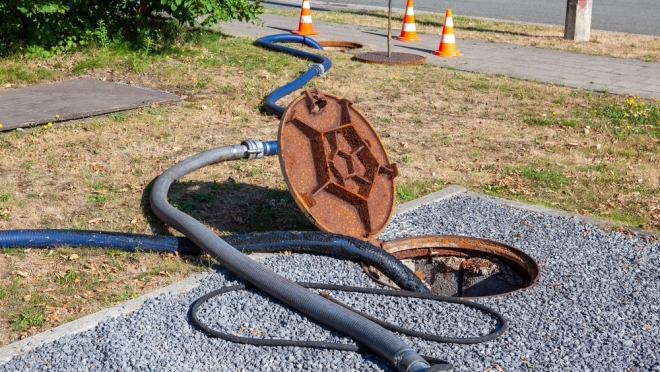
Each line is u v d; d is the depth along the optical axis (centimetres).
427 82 1105
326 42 1382
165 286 500
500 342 434
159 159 751
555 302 486
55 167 716
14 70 1040
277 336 439
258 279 484
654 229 622
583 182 729
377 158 590
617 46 1421
